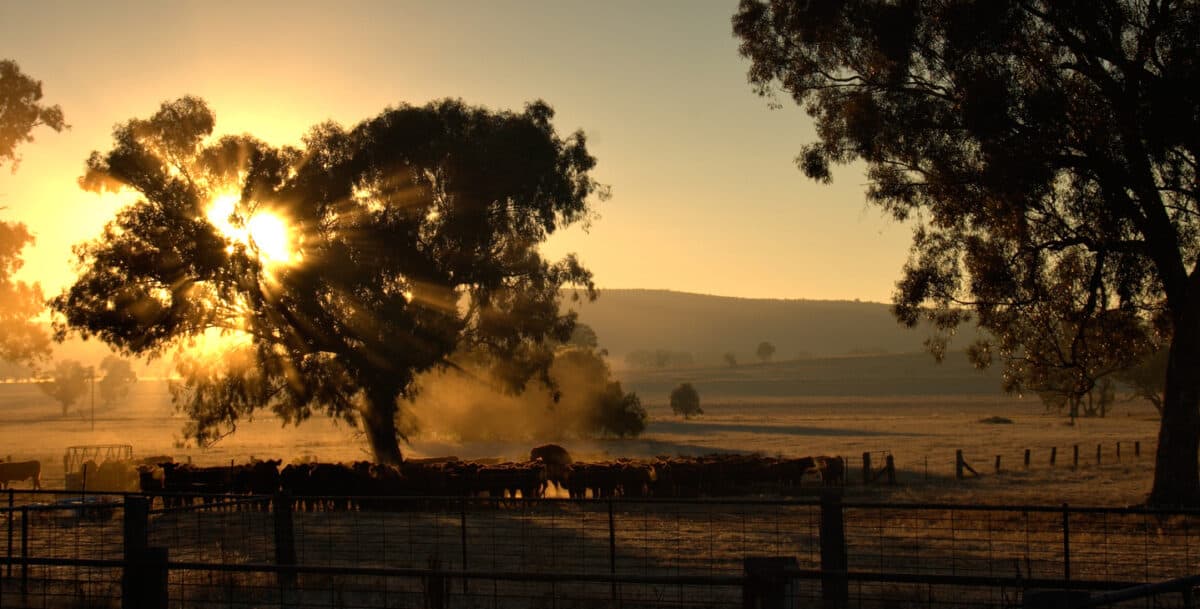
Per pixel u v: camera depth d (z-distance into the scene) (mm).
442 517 23078
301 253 41562
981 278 28641
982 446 59375
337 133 43188
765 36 30625
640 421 78500
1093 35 25328
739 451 62219
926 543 17672
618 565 15320
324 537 18984
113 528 20406
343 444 73000
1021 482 35500
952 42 26062
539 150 43781
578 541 18312
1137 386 92125
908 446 61500
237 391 42156
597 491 31812
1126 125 24594
